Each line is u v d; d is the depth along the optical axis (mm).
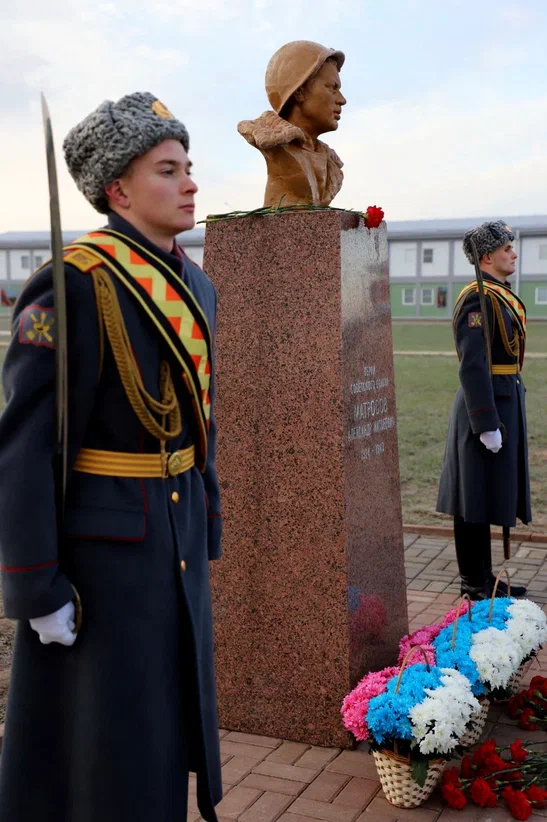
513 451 4594
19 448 1914
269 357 3303
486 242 4680
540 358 17141
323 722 3314
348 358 3264
